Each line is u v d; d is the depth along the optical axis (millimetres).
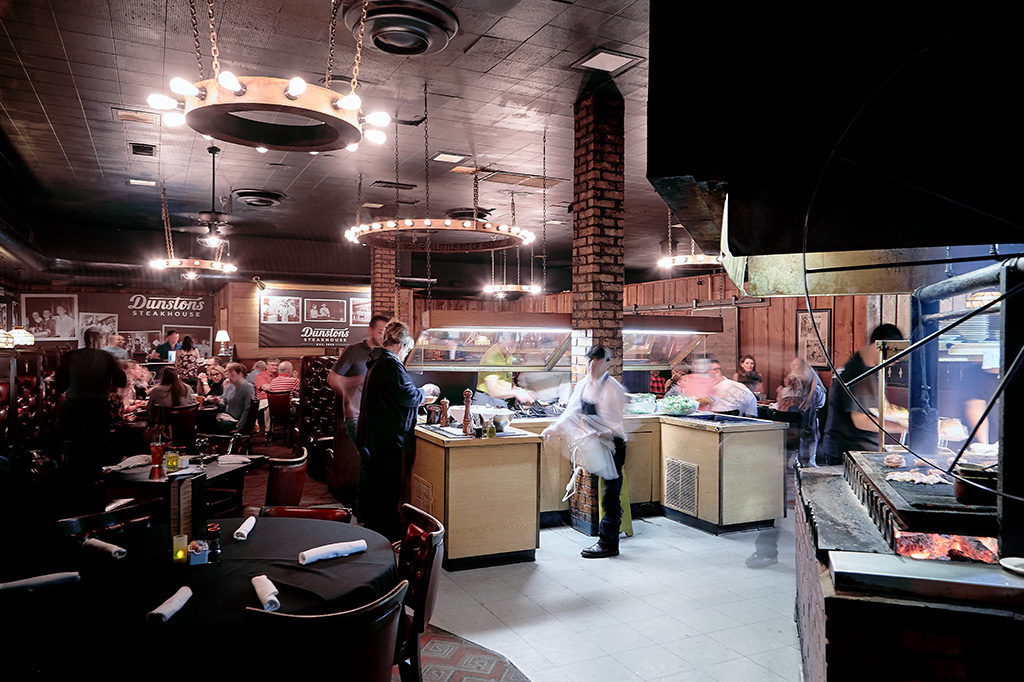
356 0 4055
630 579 4227
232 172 8508
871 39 1774
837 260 2861
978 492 1955
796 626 3459
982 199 1669
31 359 7371
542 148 7391
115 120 6434
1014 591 1693
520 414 5867
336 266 14258
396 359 4465
